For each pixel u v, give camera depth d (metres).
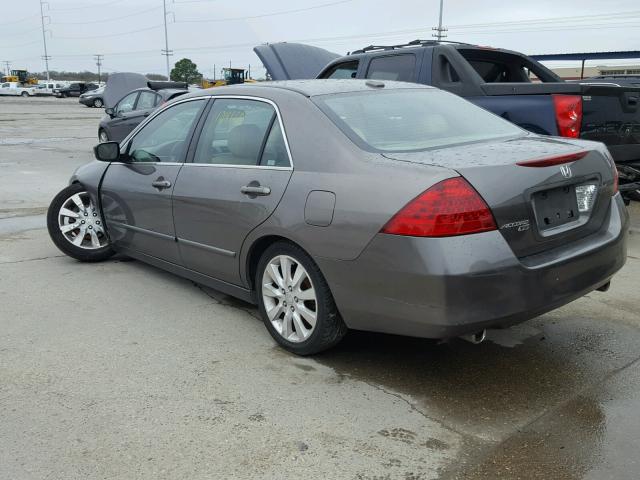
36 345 3.95
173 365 3.68
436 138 3.73
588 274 3.40
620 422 3.05
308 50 9.92
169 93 14.29
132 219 5.13
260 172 3.85
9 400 3.26
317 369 3.63
